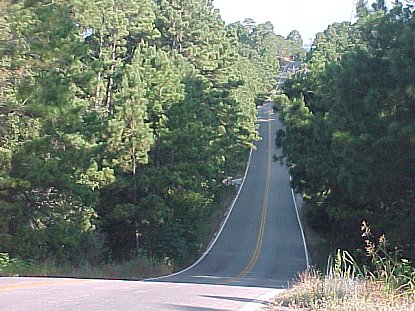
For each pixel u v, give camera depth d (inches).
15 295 522.0
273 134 4574.3
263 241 2023.9
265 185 3137.3
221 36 3006.9
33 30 1028.5
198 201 1628.9
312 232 2150.6
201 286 785.6
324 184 1530.5
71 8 1252.5
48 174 1109.1
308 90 1998.0
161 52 1721.2
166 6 2755.9
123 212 1494.8
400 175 1080.2
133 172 1514.5
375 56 1145.4
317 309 465.4
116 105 1507.1
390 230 1063.0
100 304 485.4
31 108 1048.2
